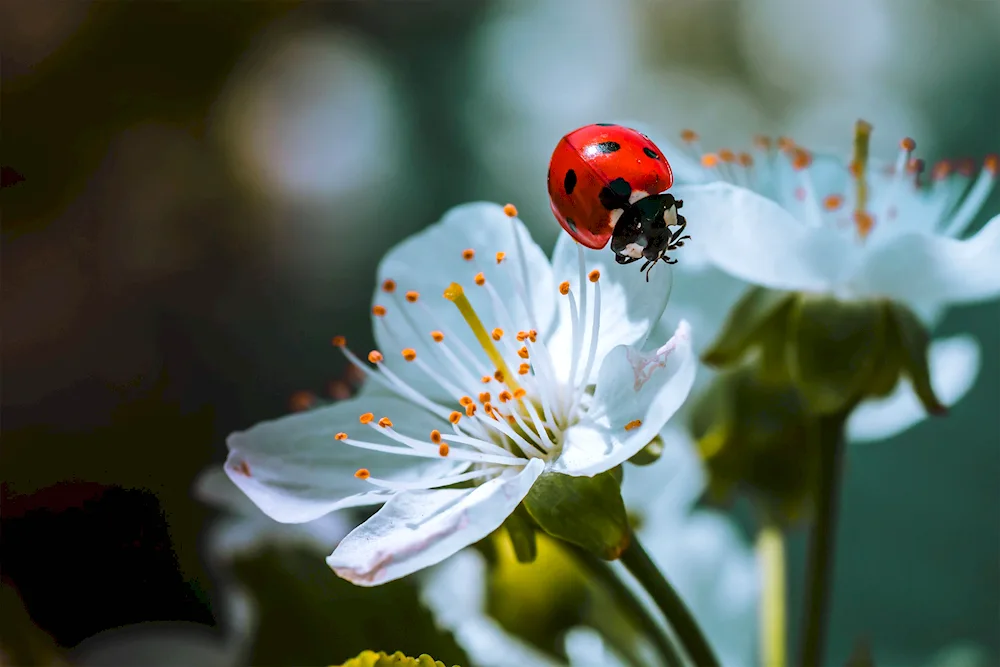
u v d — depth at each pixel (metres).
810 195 0.15
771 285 0.14
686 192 0.14
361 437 0.14
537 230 0.31
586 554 0.14
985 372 0.24
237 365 0.29
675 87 0.34
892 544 0.24
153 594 0.15
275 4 0.30
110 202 0.29
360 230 0.32
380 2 0.33
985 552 0.23
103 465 0.24
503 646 0.15
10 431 0.25
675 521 0.16
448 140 0.33
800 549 0.21
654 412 0.13
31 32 0.27
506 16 0.34
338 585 0.14
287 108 0.32
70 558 0.15
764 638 0.15
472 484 0.14
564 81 0.33
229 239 0.31
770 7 0.33
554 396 0.14
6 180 0.27
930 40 0.31
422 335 0.14
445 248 0.14
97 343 0.28
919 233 0.14
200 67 0.29
